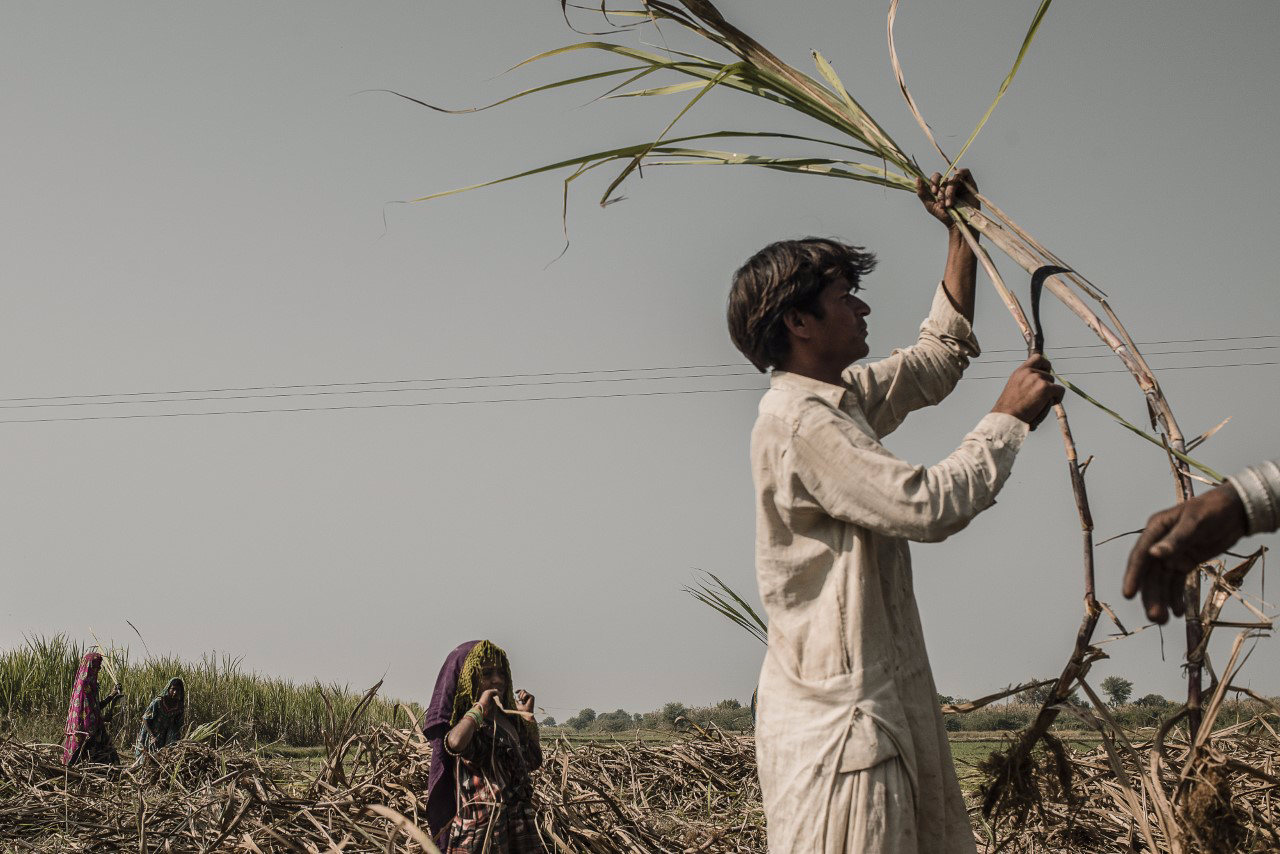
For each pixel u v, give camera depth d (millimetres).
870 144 3123
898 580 2820
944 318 3340
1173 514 1916
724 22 3182
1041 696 3277
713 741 9516
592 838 6363
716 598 4438
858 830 2645
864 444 2689
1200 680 2744
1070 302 2824
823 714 2717
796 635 2789
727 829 6871
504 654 5961
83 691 11672
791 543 2811
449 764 5793
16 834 7312
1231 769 2736
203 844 6117
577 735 12156
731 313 3047
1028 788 3178
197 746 10070
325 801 6410
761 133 3178
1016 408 2689
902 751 2686
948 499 2572
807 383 2936
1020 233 2984
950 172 3064
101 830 7098
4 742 10031
